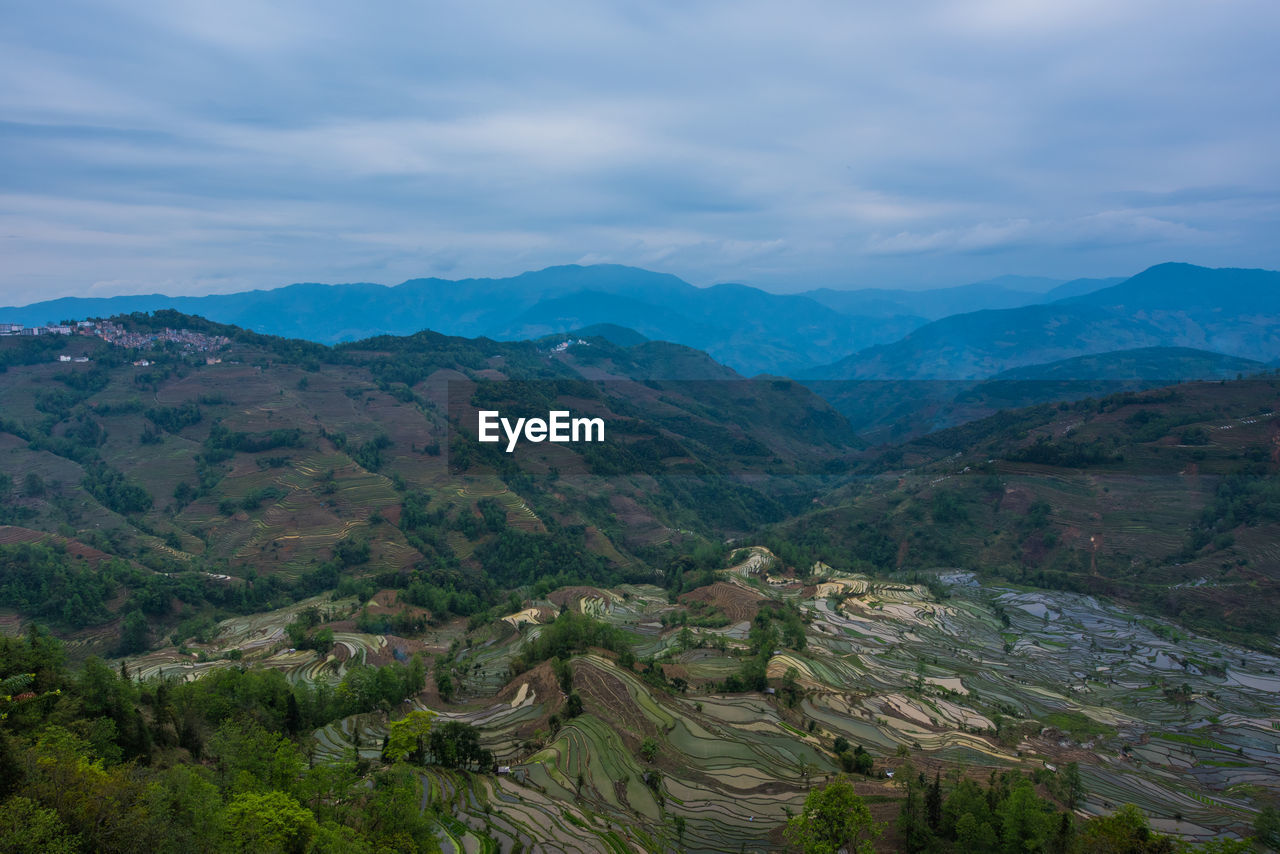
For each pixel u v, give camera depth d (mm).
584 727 85625
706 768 79250
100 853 39250
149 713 70688
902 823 63062
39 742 47812
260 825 46344
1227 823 73875
